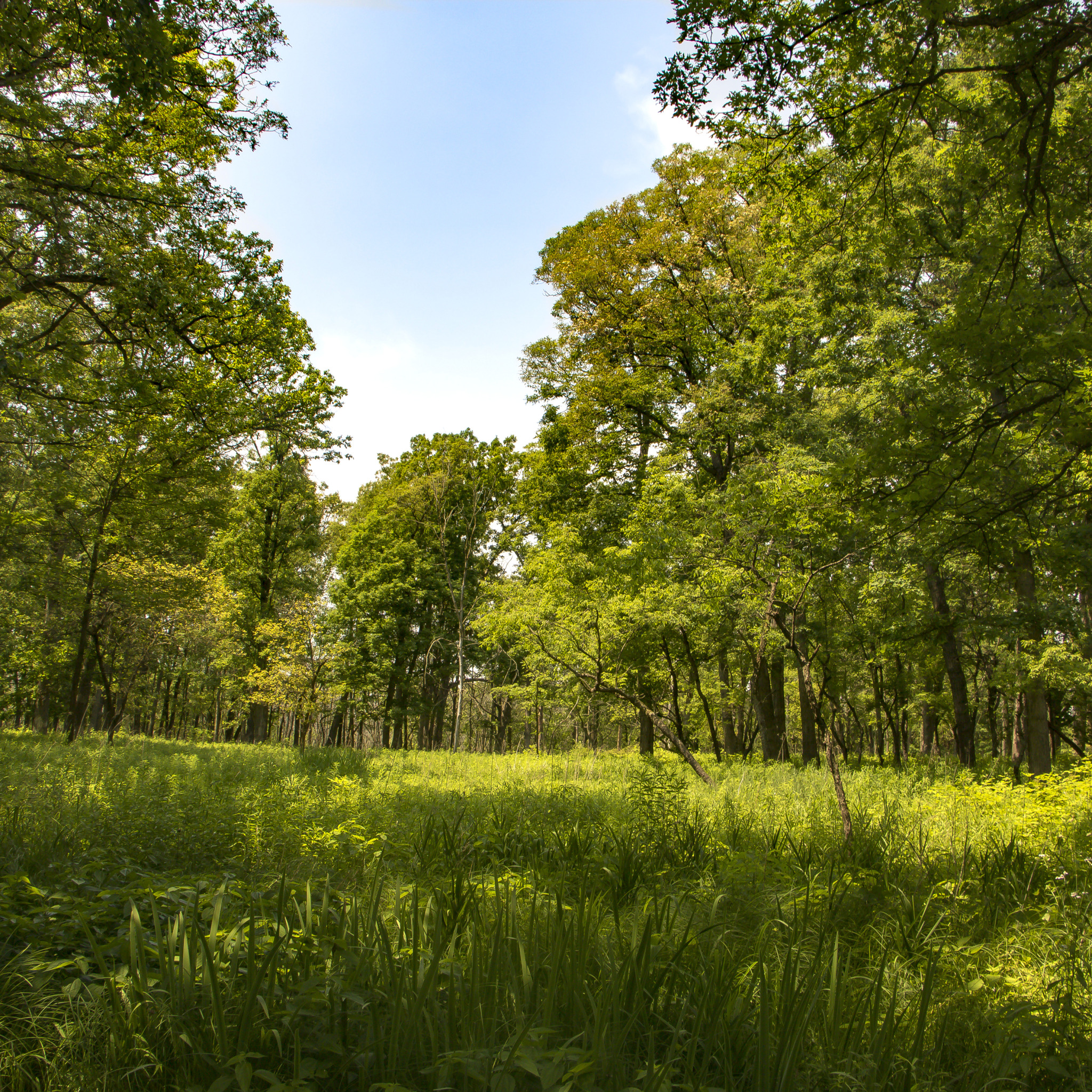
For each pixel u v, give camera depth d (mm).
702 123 7145
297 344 15938
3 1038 2574
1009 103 6711
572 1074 2143
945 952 4168
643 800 7727
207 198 12344
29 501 18500
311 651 26109
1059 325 6172
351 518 43156
